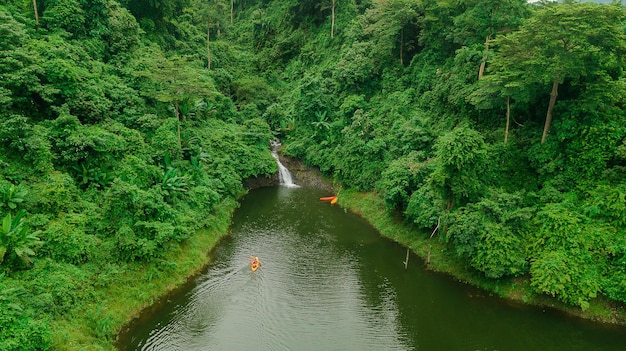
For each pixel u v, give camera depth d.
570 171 24.88
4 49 25.86
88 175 25.11
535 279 21.81
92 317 18.75
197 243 27.81
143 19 47.31
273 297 23.48
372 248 29.81
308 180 44.88
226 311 22.00
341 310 22.58
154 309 21.62
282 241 30.67
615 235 21.78
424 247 28.58
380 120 40.75
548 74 24.19
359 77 46.03
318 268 26.92
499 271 22.56
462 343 20.16
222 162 38.03
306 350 19.34
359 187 38.19
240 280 25.03
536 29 23.98
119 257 22.12
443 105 37.00
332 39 58.03
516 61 26.08
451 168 24.44
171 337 19.78
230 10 85.12
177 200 28.52
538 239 22.80
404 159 32.44
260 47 69.50
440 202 26.70
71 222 21.30
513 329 21.11
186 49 52.75
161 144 31.83
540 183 26.16
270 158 45.06
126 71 36.47
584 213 22.89
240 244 29.94
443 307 22.95
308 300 23.39
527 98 26.33
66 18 34.56
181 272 24.52
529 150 27.02
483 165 24.58
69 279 18.88
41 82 26.89
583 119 24.95
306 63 60.34
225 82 53.66
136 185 25.69
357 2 62.59
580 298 20.70
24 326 15.05
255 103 53.31
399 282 25.41
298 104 48.97
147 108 35.09
